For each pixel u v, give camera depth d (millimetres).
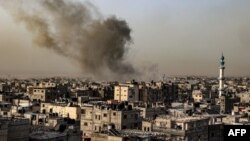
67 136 115375
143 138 128875
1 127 95938
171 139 140125
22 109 173000
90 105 187125
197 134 162250
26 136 105062
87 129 176375
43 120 148625
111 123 160250
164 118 163500
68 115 176750
